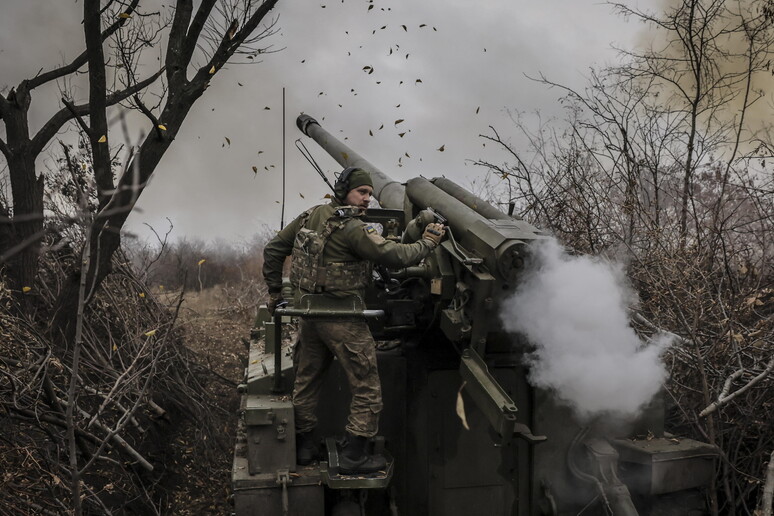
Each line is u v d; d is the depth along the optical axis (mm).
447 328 3900
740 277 5184
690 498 4266
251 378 4250
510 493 4332
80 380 5051
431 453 4297
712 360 4617
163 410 6246
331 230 3777
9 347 4738
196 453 6250
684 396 4781
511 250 3627
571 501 4309
